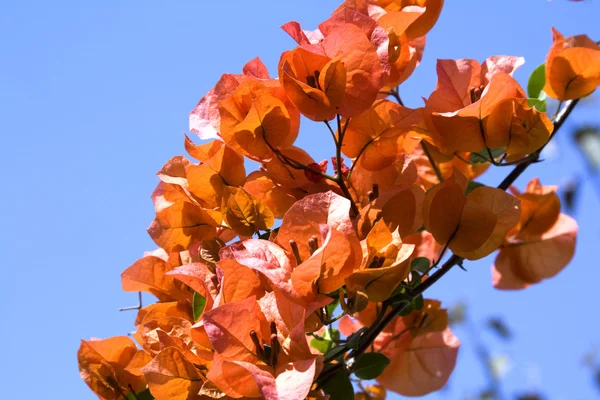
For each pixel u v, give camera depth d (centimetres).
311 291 64
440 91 72
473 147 71
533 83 78
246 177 71
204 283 67
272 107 69
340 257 64
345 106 69
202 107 73
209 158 72
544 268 82
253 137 70
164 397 66
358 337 68
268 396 61
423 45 78
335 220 65
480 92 71
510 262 82
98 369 73
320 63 69
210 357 66
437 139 72
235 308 64
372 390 79
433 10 75
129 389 73
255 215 70
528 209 82
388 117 71
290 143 71
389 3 75
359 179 71
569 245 82
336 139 70
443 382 77
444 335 78
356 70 69
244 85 69
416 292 69
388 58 70
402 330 77
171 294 75
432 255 80
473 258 69
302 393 61
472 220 68
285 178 71
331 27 70
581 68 73
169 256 74
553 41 73
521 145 70
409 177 71
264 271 64
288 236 66
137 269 75
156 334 70
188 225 73
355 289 65
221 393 64
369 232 66
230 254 66
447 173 80
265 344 64
